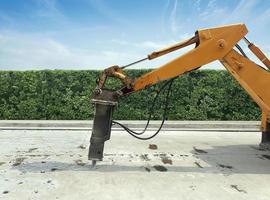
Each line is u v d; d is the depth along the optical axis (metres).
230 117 12.84
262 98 6.22
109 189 5.07
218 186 5.30
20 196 4.76
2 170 6.01
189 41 6.02
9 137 9.38
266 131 8.17
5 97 12.68
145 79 5.88
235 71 6.10
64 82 12.71
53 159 6.83
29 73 12.68
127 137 9.53
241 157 7.34
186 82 12.72
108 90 5.73
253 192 5.05
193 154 7.54
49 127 11.05
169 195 4.86
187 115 12.76
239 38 5.96
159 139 9.37
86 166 6.32
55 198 4.69
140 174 5.86
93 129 5.68
